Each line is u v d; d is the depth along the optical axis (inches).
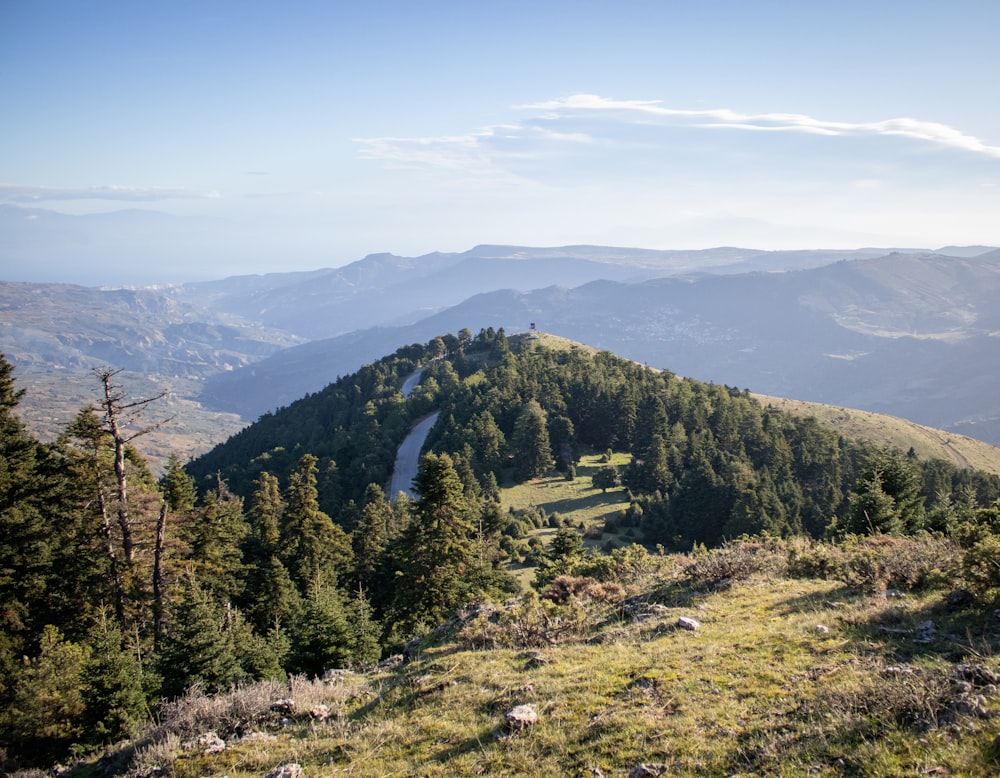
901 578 508.7
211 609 812.6
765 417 4736.7
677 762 283.4
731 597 555.5
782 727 294.7
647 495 3528.5
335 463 4325.8
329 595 879.1
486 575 1641.2
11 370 1280.8
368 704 446.3
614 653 446.9
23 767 627.5
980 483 3457.2
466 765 320.5
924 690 283.9
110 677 660.7
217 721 458.3
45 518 1232.2
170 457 1684.3
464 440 4040.4
